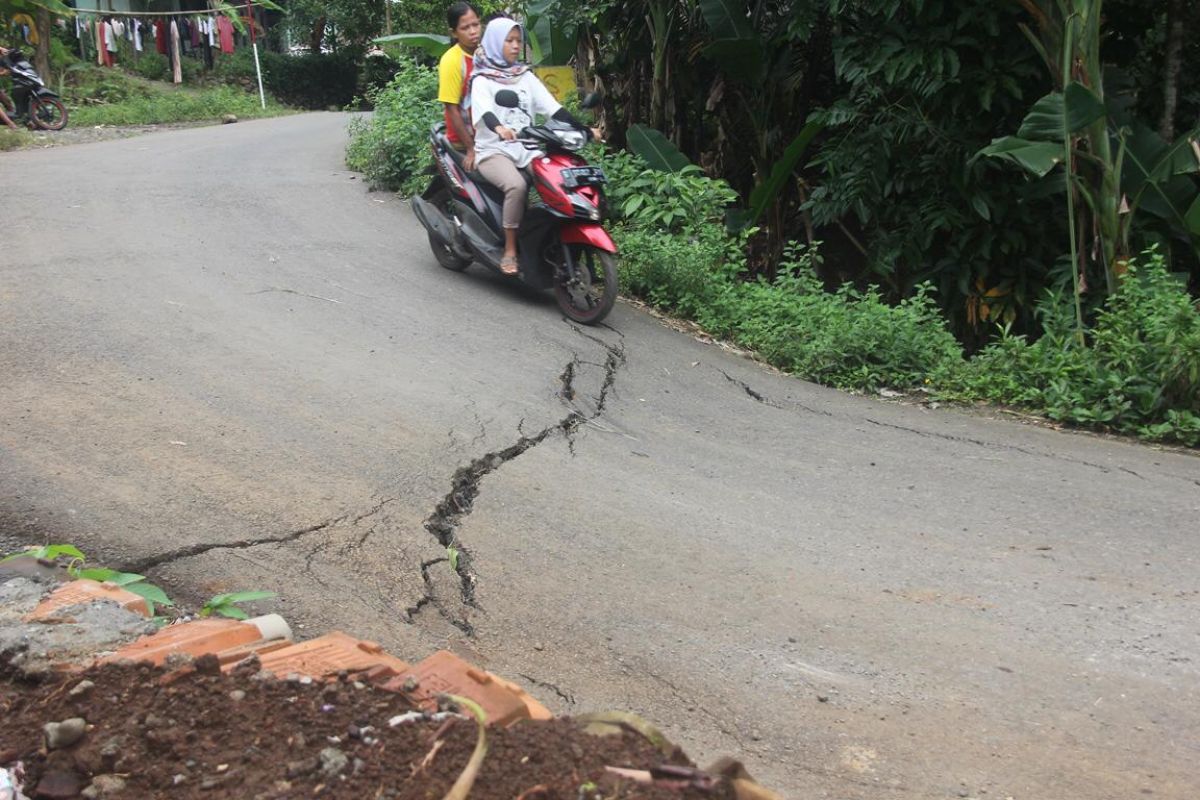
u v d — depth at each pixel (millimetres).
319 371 6348
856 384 7848
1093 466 6199
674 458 5805
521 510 4883
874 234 10914
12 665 2488
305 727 2027
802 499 5344
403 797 1769
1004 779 3152
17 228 9031
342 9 36750
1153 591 4453
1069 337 8188
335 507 4656
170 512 4453
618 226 9914
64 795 1892
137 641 2672
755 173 11945
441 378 6512
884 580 4457
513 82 8344
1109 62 11148
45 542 4137
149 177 11555
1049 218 10242
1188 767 3244
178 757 1965
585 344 7660
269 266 8461
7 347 6188
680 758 1934
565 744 1889
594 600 4133
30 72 18297
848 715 3461
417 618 3908
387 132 11328
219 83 32938
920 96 9883
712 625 3996
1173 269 9758
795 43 11227
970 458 6211
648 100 12492
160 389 5789
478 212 8438
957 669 3770
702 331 8695
